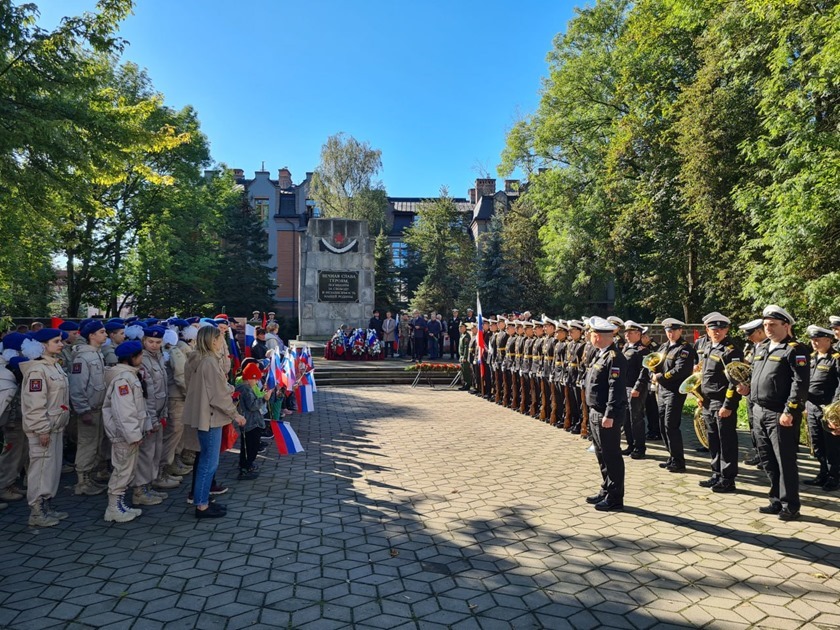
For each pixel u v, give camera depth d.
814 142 13.44
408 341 23.44
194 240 31.67
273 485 7.14
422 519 5.88
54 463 5.82
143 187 27.84
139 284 28.78
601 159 27.75
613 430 6.19
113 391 5.74
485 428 10.90
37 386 5.57
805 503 6.53
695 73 21.86
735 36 16.67
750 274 16.86
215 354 5.95
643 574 4.60
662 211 23.16
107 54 11.45
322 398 14.97
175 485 7.21
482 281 33.91
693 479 7.54
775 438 6.01
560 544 5.22
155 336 6.60
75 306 27.94
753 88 17.25
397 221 56.41
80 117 9.80
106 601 4.11
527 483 7.21
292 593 4.24
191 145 28.77
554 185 30.06
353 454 8.80
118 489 5.80
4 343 6.52
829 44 12.16
